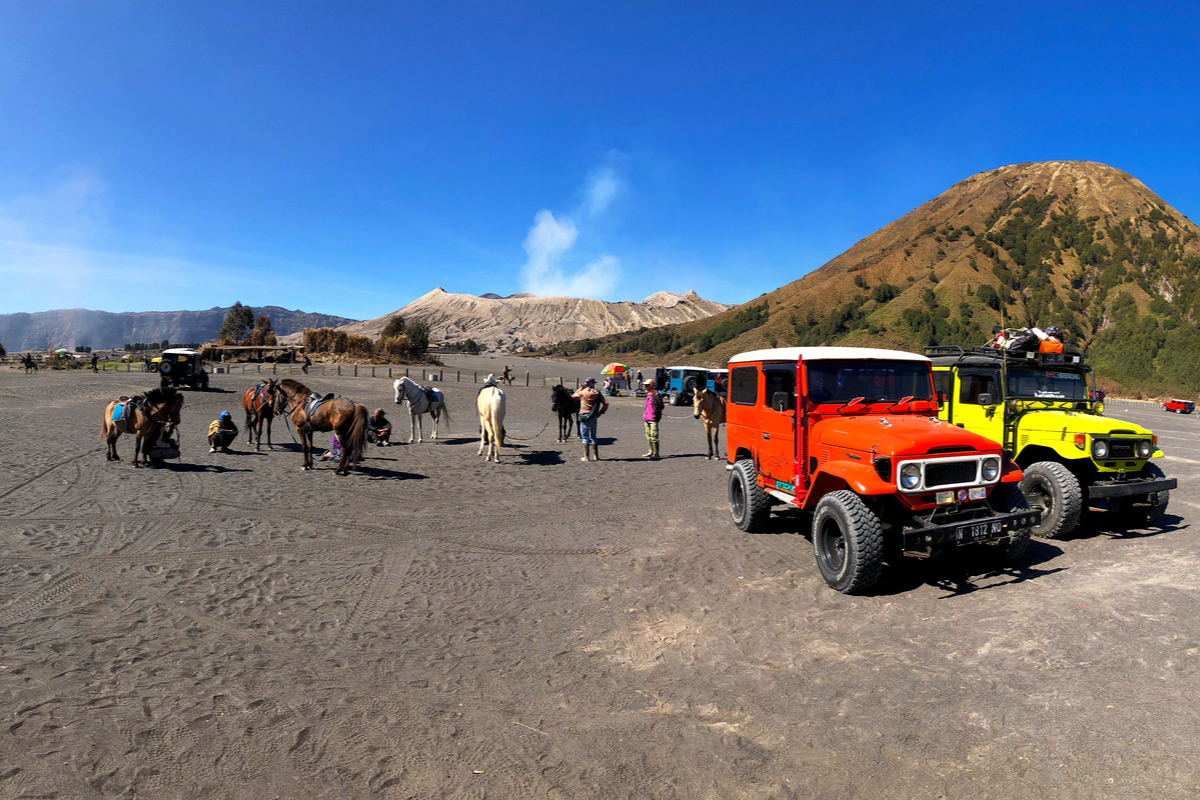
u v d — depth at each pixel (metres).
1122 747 3.56
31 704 4.17
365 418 12.83
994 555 7.34
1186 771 3.32
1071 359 9.22
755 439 8.52
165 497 10.50
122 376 41.69
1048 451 8.59
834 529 6.60
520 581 6.98
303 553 7.87
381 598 6.43
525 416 30.88
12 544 7.78
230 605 6.13
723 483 12.93
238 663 4.90
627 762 3.62
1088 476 8.56
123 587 6.52
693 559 7.67
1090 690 4.22
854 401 7.24
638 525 9.42
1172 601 5.80
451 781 3.46
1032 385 9.12
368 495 11.22
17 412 23.58
